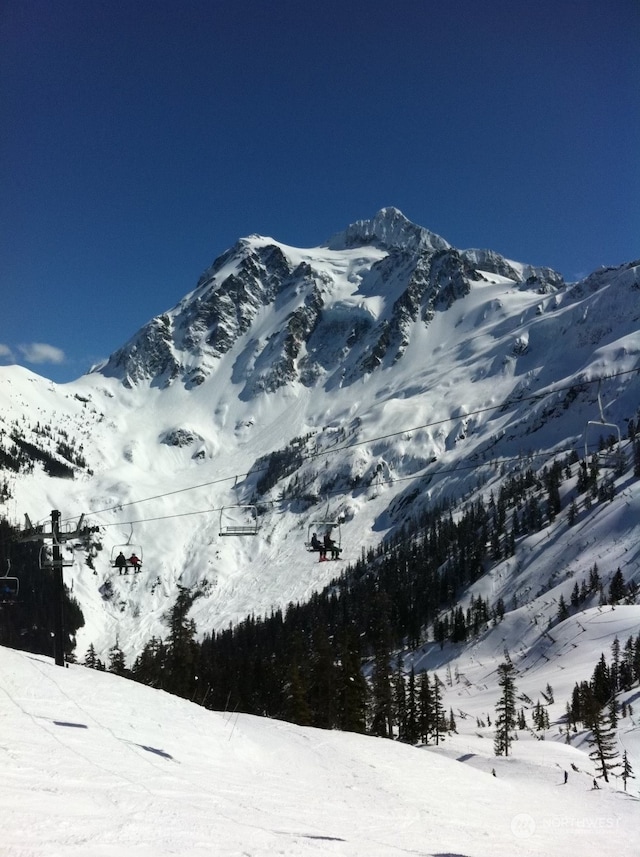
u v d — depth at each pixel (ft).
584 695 303.89
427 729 277.44
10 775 50.55
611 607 472.44
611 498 650.43
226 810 54.95
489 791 122.93
